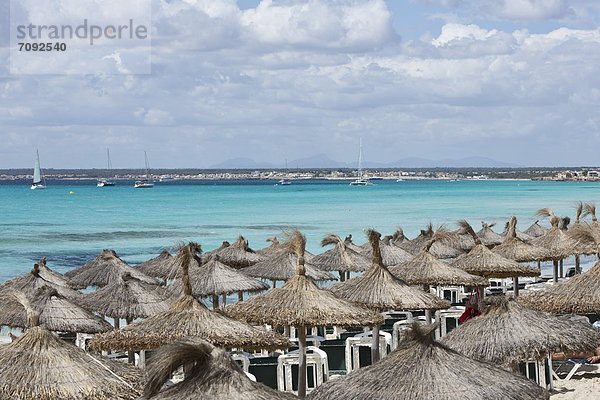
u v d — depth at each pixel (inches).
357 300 392.2
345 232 1792.6
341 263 641.0
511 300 315.6
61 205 3395.7
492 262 553.6
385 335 466.0
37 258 1363.2
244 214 2583.7
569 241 706.2
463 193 4820.4
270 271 595.2
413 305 388.8
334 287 414.3
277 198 4094.5
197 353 199.0
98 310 463.8
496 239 849.5
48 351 251.9
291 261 601.0
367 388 230.8
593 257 1298.0
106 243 1626.5
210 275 517.3
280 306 339.6
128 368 266.2
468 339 303.6
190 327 300.8
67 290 514.9
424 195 4461.1
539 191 5191.9
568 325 308.5
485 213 2539.4
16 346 252.7
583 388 438.6
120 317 463.5
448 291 701.9
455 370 233.6
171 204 3435.0
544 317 310.8
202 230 1931.6
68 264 1270.9
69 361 251.0
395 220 2201.0
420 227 1924.2
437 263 500.4
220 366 197.6
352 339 458.9
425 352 239.1
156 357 195.2
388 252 681.6
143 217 2476.6
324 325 330.6
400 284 405.4
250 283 520.1
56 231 1931.6
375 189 6048.2
